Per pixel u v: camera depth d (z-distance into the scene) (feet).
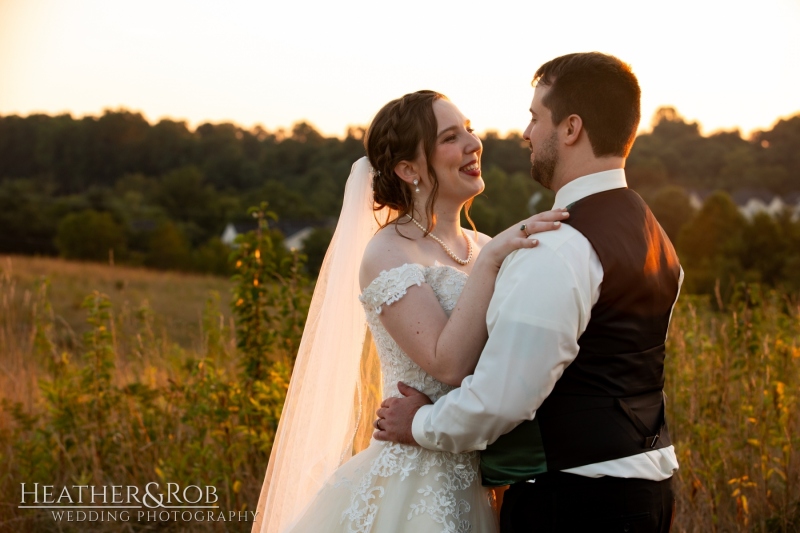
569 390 6.10
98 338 14.02
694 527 10.48
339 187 181.88
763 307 16.79
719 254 90.99
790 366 13.26
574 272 5.84
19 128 225.76
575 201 6.40
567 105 6.37
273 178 200.85
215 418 12.55
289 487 8.48
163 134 225.35
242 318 13.71
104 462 13.28
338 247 8.37
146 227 159.33
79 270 82.07
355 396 8.44
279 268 14.26
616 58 6.44
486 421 5.98
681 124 246.68
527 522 6.31
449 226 7.93
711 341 14.47
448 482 6.95
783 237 89.25
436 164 7.55
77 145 221.46
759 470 11.25
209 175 203.41
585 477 6.05
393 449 7.13
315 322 8.75
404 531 6.87
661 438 6.44
